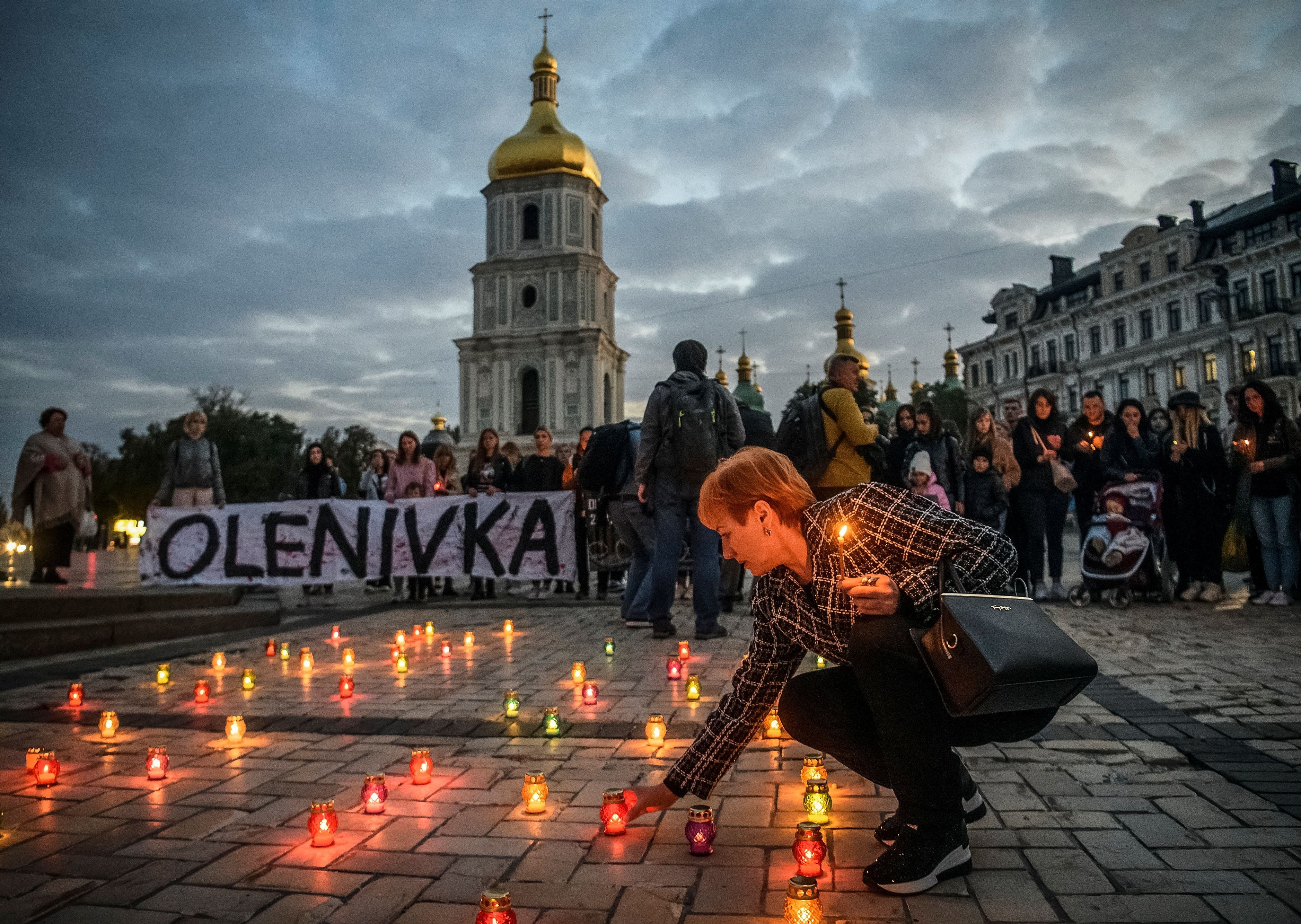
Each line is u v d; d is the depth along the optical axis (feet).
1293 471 25.23
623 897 7.30
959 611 6.43
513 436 183.11
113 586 32.12
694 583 21.59
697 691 14.97
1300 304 126.21
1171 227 149.38
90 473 32.99
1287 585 25.52
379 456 41.98
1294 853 7.91
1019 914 6.82
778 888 7.45
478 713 14.39
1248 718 12.67
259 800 10.05
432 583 37.96
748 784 10.28
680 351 22.08
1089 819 8.86
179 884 7.71
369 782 9.55
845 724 7.97
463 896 7.39
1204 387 141.18
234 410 195.72
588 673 17.76
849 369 21.50
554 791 10.22
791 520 7.61
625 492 23.98
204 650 22.44
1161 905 6.95
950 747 7.39
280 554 33.45
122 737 13.17
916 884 7.16
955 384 225.56
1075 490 29.17
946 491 28.35
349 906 7.22
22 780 10.92
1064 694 6.60
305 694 16.28
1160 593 27.32
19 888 7.67
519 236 190.80
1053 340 177.06
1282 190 132.67
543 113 196.03
